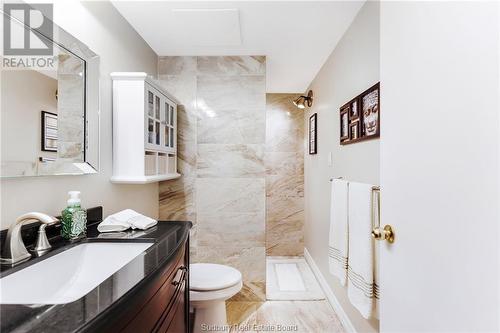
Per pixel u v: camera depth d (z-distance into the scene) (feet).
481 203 2.06
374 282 4.68
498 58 1.91
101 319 1.78
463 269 2.23
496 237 1.94
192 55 7.96
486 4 2.01
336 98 7.27
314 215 9.84
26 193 3.49
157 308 2.83
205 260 7.92
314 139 9.57
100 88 5.08
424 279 2.68
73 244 3.56
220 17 5.98
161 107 6.48
